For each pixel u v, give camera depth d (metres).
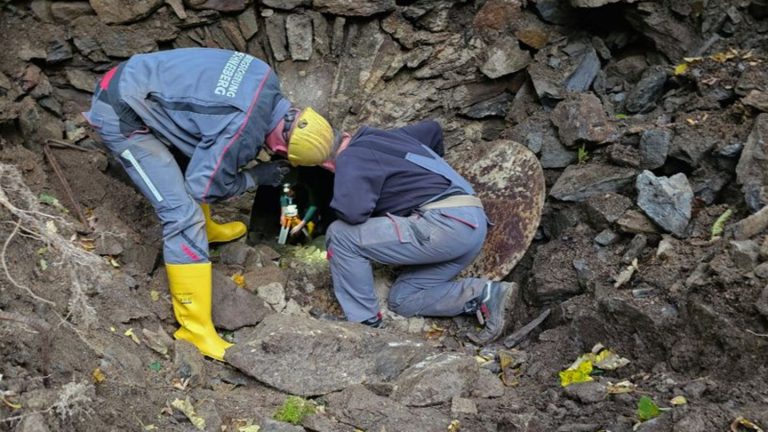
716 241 3.72
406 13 4.78
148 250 4.04
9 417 2.72
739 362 3.21
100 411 2.99
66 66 4.56
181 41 4.71
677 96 4.52
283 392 3.49
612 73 4.85
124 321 3.56
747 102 4.07
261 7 4.71
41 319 3.22
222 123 3.56
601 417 3.19
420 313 4.16
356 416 3.29
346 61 4.84
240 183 3.83
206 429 3.16
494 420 3.26
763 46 4.55
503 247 4.31
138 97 3.63
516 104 4.96
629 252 3.96
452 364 3.49
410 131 4.33
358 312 4.04
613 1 4.61
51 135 4.38
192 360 3.51
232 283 3.96
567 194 4.34
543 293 4.12
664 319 3.48
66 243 3.41
